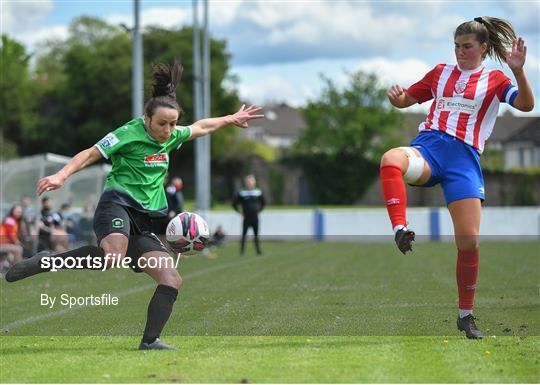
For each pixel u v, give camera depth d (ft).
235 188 367.25
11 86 423.64
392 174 40.47
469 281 43.60
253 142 443.32
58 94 428.56
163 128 39.93
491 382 31.89
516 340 42.91
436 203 314.35
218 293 72.18
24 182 119.03
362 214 201.98
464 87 42.27
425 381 32.01
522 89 40.65
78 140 413.59
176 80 41.14
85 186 152.05
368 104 396.98
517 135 398.21
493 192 301.63
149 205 40.81
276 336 45.70
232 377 32.83
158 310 40.52
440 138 42.32
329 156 365.61
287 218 202.08
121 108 404.77
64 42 589.73
